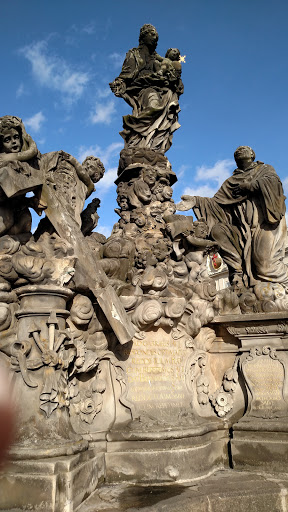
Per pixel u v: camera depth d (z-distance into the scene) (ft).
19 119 16.58
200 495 16.02
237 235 25.27
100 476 16.97
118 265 20.17
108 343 19.21
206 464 18.89
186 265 22.54
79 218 19.83
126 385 19.11
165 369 20.25
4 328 16.15
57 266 16.67
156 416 19.17
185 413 19.86
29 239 17.12
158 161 25.89
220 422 20.90
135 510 14.48
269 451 19.38
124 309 18.51
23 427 15.02
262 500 16.47
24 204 17.26
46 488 13.57
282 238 23.91
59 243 17.42
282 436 19.58
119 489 16.60
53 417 15.35
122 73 27.37
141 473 17.44
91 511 14.35
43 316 16.19
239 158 25.07
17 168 16.19
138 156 25.54
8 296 16.28
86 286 17.66
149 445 17.80
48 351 15.53
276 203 23.11
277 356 21.38
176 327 20.83
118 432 17.95
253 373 21.53
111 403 18.70
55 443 14.73
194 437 18.76
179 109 27.68
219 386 22.39
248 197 24.68
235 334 22.27
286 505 16.63
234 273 24.99
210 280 22.17
